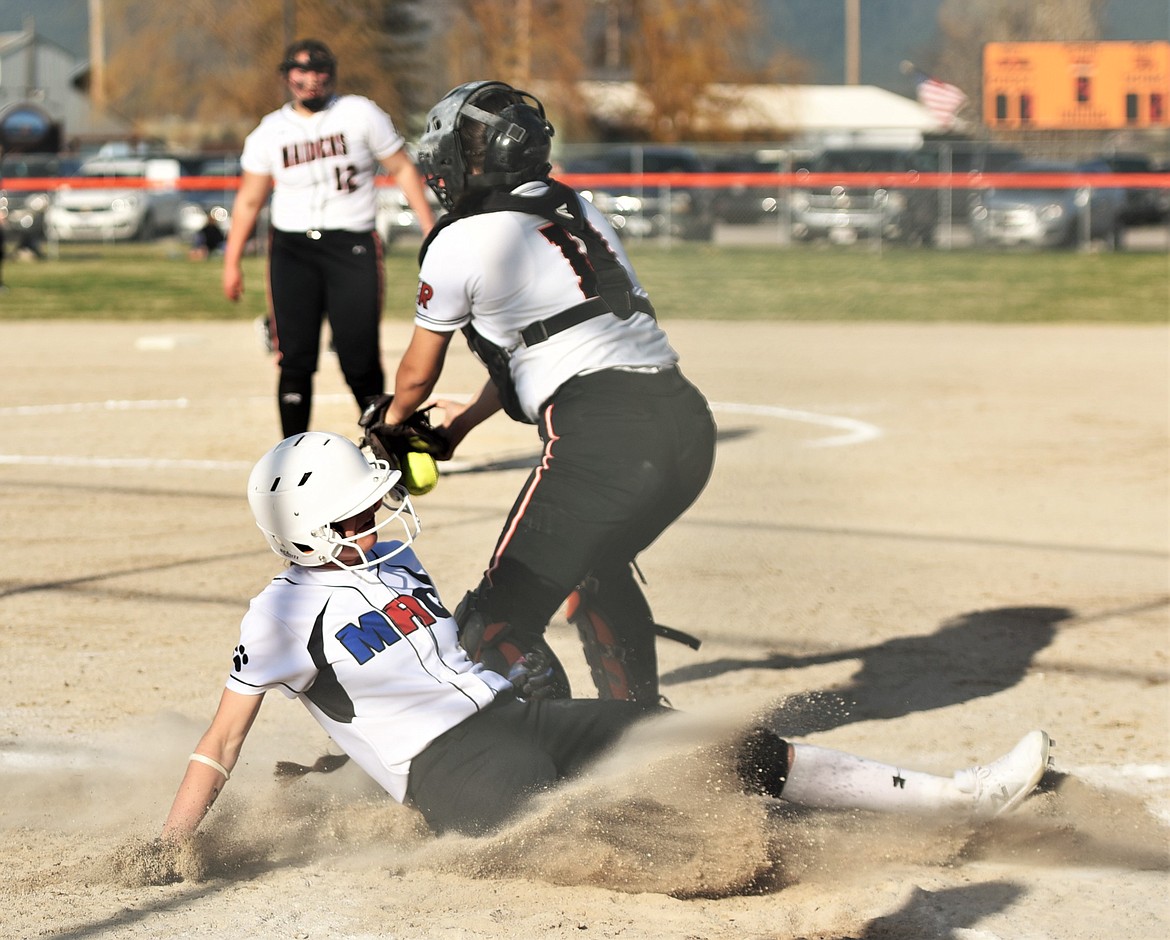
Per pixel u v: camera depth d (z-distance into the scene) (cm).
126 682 1738
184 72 13588
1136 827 1356
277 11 12875
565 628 1977
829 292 7238
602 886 1208
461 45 13700
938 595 2184
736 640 1948
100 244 10844
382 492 1207
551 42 13538
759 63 14512
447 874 1227
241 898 1176
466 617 1377
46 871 1224
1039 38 17438
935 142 14162
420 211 2673
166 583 2164
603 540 1377
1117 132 15388
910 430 3569
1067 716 1677
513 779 1207
